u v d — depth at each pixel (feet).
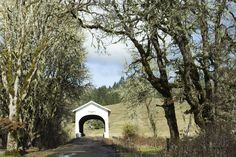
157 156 61.98
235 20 69.87
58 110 191.83
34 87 144.56
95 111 286.66
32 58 119.14
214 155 46.50
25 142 137.18
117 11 75.87
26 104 138.31
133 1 71.67
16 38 119.34
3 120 110.01
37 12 120.37
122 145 128.16
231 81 65.87
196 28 69.72
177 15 67.41
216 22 68.85
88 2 85.15
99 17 81.56
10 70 116.37
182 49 71.46
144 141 152.76
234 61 66.95
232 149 45.88
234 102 64.69
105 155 103.19
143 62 83.20
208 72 72.49
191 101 74.59
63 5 106.63
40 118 161.89
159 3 69.05
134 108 182.50
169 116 83.87
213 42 68.64
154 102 211.20
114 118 445.78
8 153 110.83
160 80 82.07
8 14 119.85
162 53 77.46
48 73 164.66
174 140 63.93
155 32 73.05
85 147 142.41
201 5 67.56
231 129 50.52
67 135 234.79
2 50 128.57
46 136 181.06
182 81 76.84
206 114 72.79
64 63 176.55
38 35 122.52
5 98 148.66
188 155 51.08
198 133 58.34
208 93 72.74
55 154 112.57
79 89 189.67
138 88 122.52
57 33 124.67
